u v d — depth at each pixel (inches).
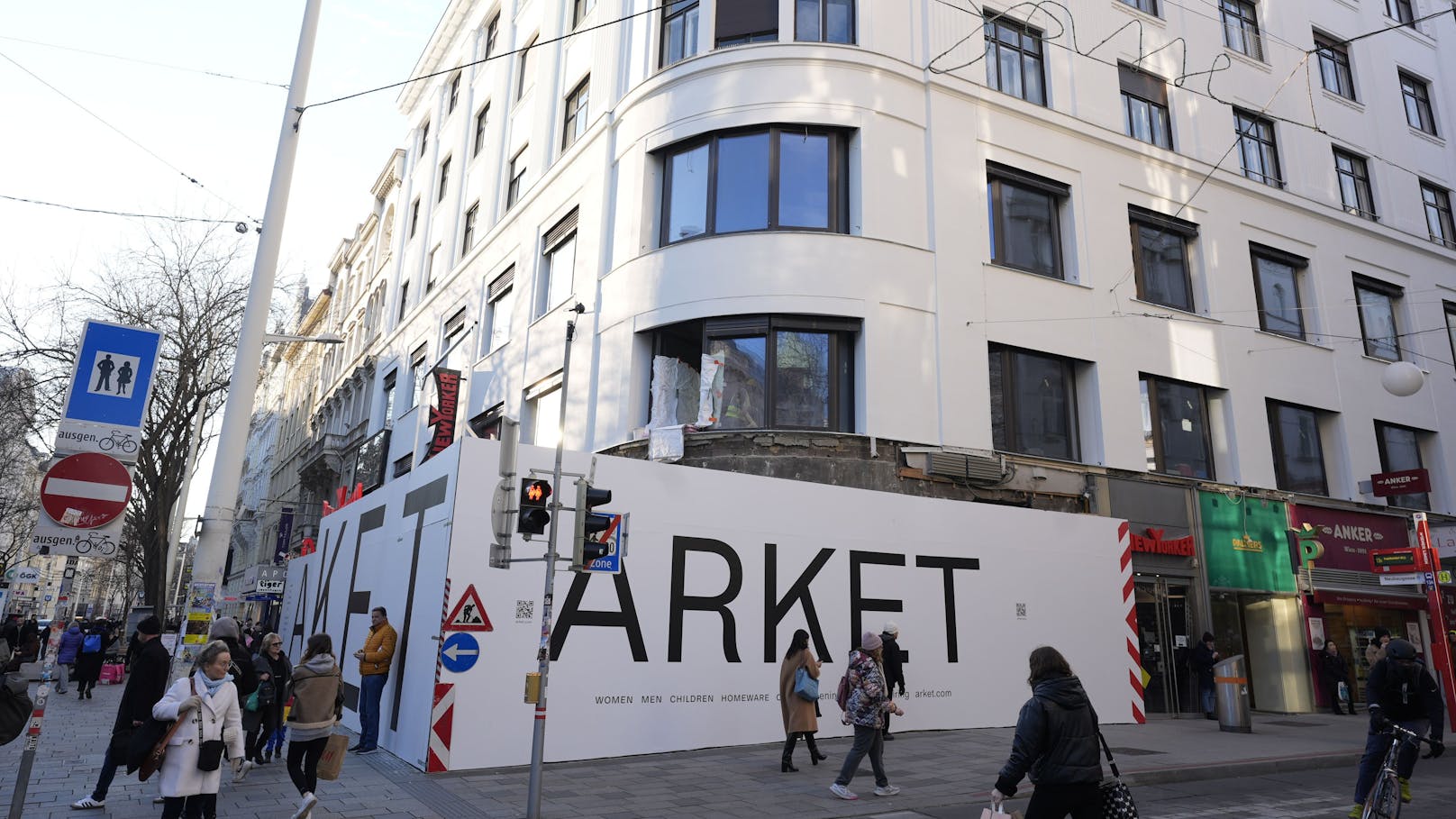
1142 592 666.8
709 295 607.5
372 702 414.9
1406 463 880.3
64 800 309.7
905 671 486.6
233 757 244.5
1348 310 869.8
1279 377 798.5
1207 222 801.6
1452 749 517.7
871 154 636.1
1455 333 949.2
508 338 884.0
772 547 461.1
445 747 361.1
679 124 658.2
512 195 989.2
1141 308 735.1
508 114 1023.6
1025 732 185.6
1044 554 557.0
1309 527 759.1
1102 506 665.0
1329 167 902.4
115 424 297.0
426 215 1268.5
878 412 592.7
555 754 382.9
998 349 666.2
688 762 392.2
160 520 1018.1
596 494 320.8
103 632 743.7
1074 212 725.3
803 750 428.1
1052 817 185.6
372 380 1439.5
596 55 791.7
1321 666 728.3
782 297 596.4
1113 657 569.0
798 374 596.7
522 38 1034.7
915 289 628.4
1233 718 546.3
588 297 708.0
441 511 398.9
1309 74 922.7
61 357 935.7
